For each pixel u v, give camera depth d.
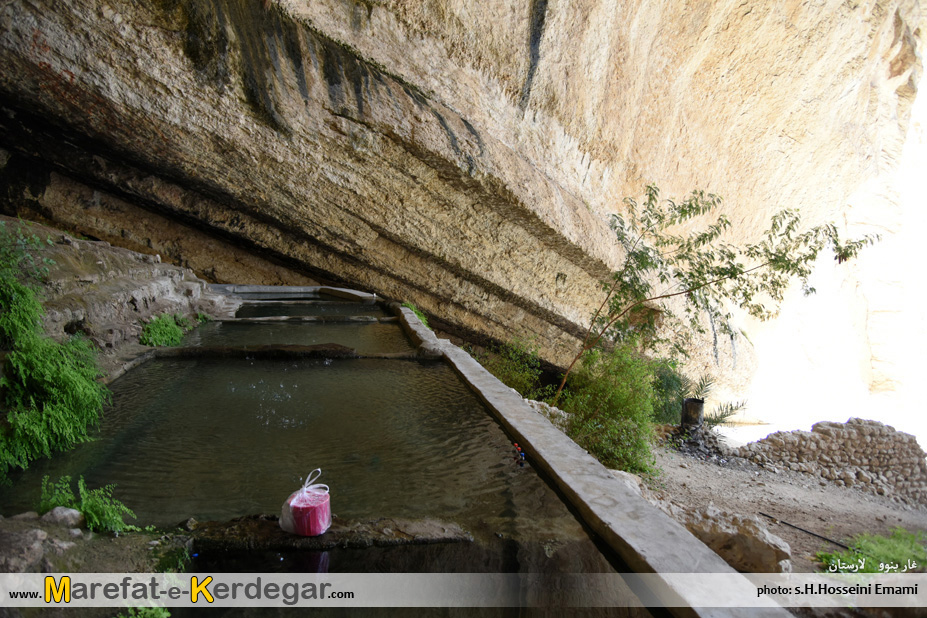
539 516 2.55
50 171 8.86
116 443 3.18
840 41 14.86
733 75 14.16
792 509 6.43
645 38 12.73
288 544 2.14
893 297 27.66
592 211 13.03
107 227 9.60
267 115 8.24
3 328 3.02
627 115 13.37
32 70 6.73
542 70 11.51
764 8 13.19
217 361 5.21
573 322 13.33
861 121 18.23
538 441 3.40
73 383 3.15
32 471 2.76
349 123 8.88
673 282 13.86
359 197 9.77
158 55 7.23
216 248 10.88
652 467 7.07
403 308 9.05
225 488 2.66
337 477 2.87
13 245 4.11
